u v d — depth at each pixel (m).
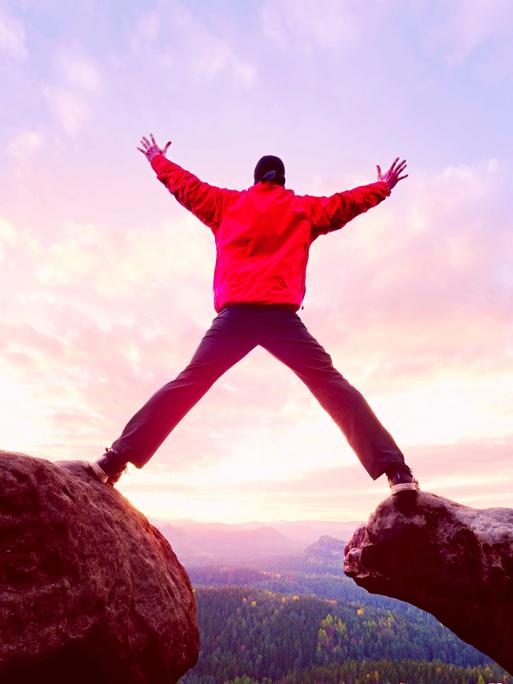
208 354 2.94
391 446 2.95
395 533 3.00
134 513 2.64
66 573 1.88
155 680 2.29
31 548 1.81
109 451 2.69
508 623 2.59
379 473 2.92
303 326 3.06
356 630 188.38
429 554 2.89
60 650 1.80
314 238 3.32
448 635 191.88
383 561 3.12
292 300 2.99
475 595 2.72
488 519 2.77
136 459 2.70
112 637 2.02
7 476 1.82
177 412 2.83
